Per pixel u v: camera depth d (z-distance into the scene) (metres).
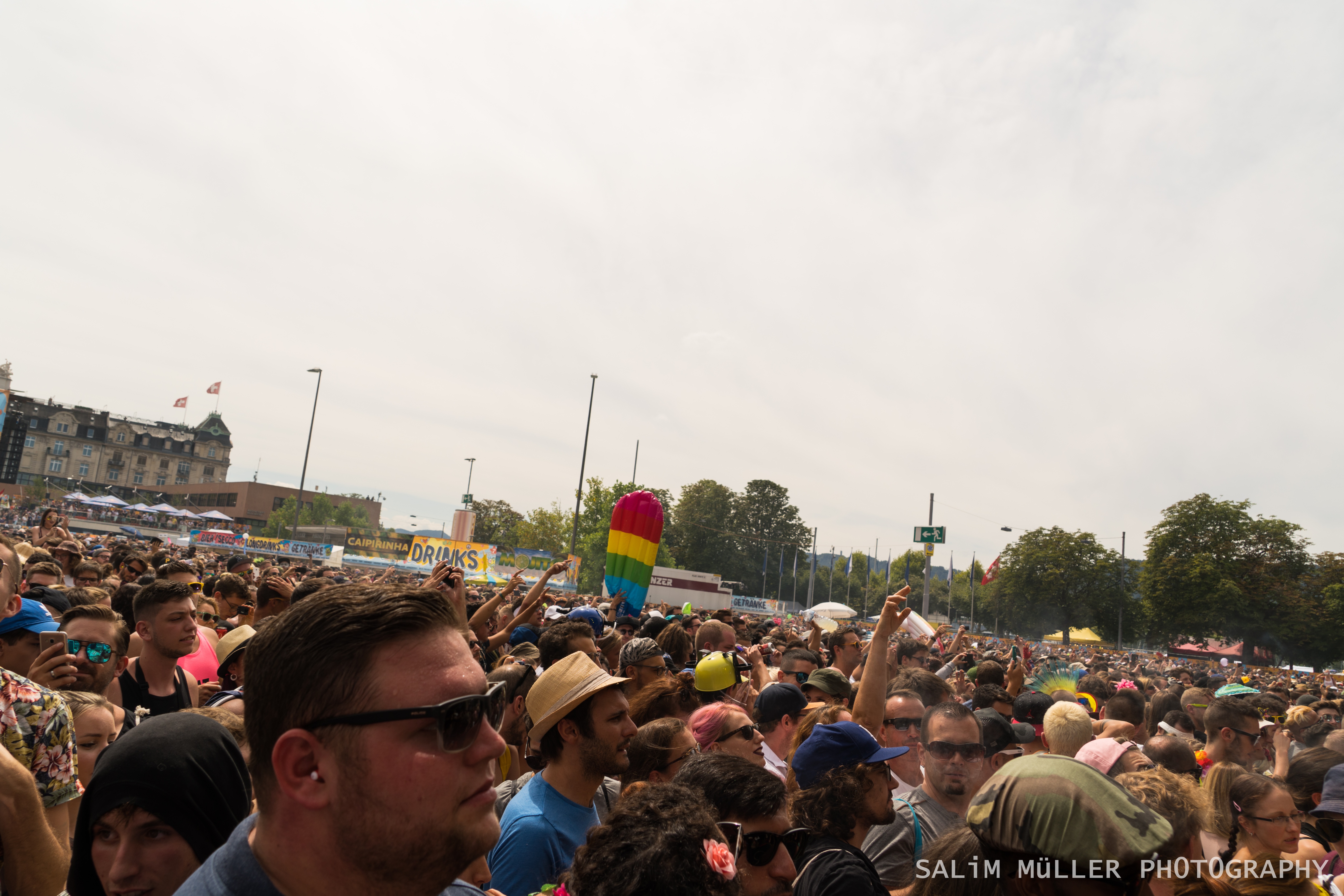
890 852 3.46
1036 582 74.44
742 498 115.81
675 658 7.39
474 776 1.23
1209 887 2.78
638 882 1.81
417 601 1.28
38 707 2.65
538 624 9.11
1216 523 63.16
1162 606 63.00
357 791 1.15
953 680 9.18
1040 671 8.54
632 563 14.02
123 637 3.98
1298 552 62.09
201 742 2.12
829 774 3.15
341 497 129.62
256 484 120.06
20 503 80.75
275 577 7.19
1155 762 4.84
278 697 1.19
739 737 3.95
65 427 142.38
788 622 40.47
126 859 1.96
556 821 3.12
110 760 2.04
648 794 2.08
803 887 2.70
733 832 2.41
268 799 1.20
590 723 3.21
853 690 6.98
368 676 1.17
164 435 154.62
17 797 2.38
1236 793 3.54
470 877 2.62
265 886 1.19
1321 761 4.37
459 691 1.22
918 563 124.62
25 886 2.38
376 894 1.19
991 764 4.92
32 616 3.56
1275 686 15.92
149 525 71.62
